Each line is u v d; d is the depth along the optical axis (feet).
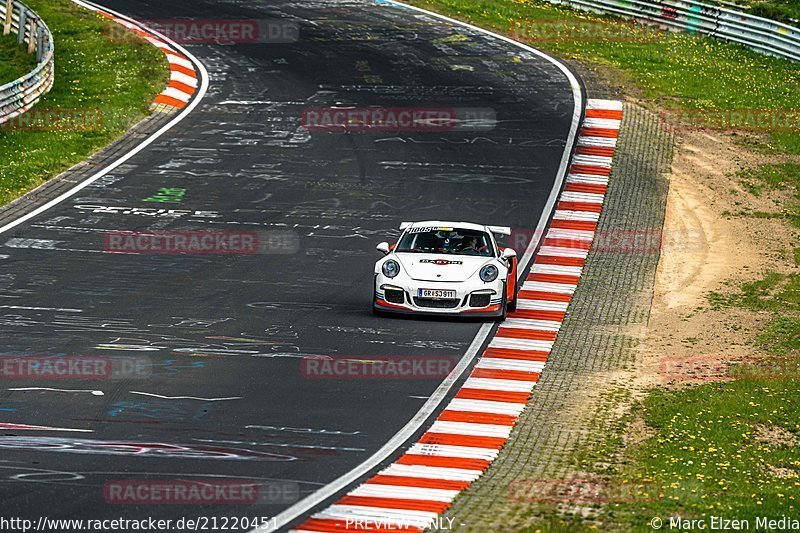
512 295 205.46
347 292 216.74
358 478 130.00
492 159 315.17
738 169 313.73
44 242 243.81
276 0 494.18
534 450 141.59
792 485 130.72
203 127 336.70
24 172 291.79
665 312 212.02
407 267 198.59
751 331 199.82
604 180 302.04
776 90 387.34
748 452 141.90
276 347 181.27
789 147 331.77
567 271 237.04
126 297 208.23
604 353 185.98
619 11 477.77
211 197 280.31
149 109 351.67
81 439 139.13
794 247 258.78
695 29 459.32
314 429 146.30
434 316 200.75
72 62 391.24
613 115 353.92
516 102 363.97
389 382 166.30
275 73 390.21
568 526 113.09
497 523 115.24
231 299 208.95
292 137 329.31
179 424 146.00
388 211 273.95
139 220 261.85
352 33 442.09
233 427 145.69
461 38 437.99
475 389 165.27
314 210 272.51
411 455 138.62
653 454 139.85
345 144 324.19
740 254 252.83
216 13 467.11
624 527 113.70
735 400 162.71
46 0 466.70
